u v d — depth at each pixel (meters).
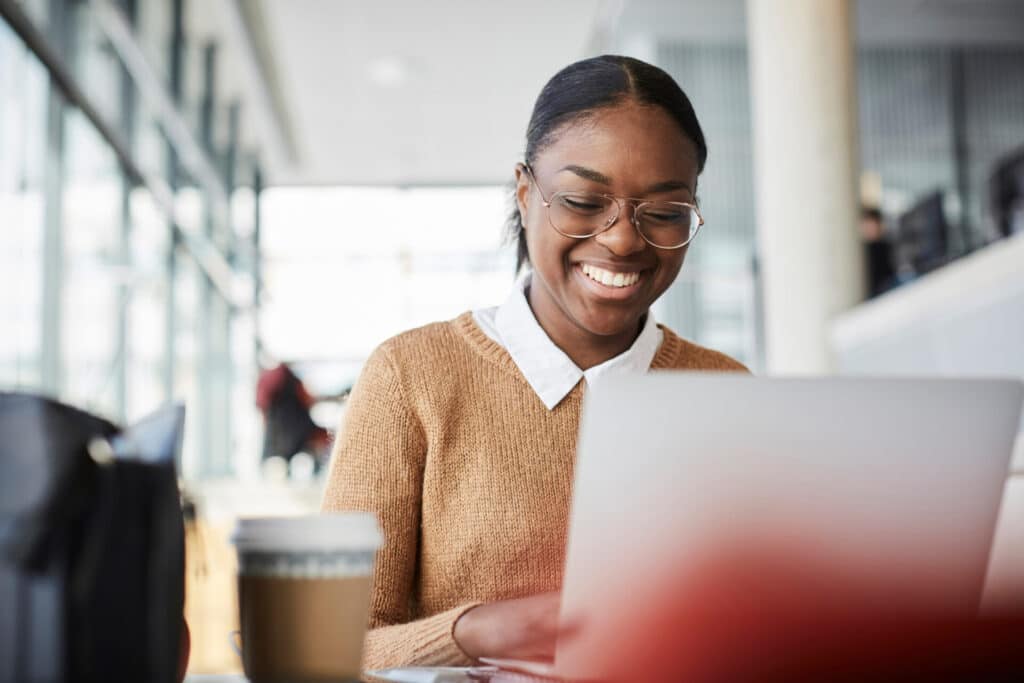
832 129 4.86
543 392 1.25
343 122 9.51
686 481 0.70
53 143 4.36
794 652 0.70
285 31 7.62
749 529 0.70
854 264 4.82
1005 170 4.81
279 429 6.70
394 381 1.25
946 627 0.71
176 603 0.61
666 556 0.70
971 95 9.08
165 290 6.62
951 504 0.72
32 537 0.55
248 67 7.57
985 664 0.71
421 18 7.49
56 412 0.58
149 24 5.54
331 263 11.56
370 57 8.09
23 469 0.56
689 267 8.52
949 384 0.72
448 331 1.32
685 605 0.70
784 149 4.90
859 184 4.90
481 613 0.95
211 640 3.13
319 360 11.38
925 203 5.26
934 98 9.09
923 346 3.77
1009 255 3.18
